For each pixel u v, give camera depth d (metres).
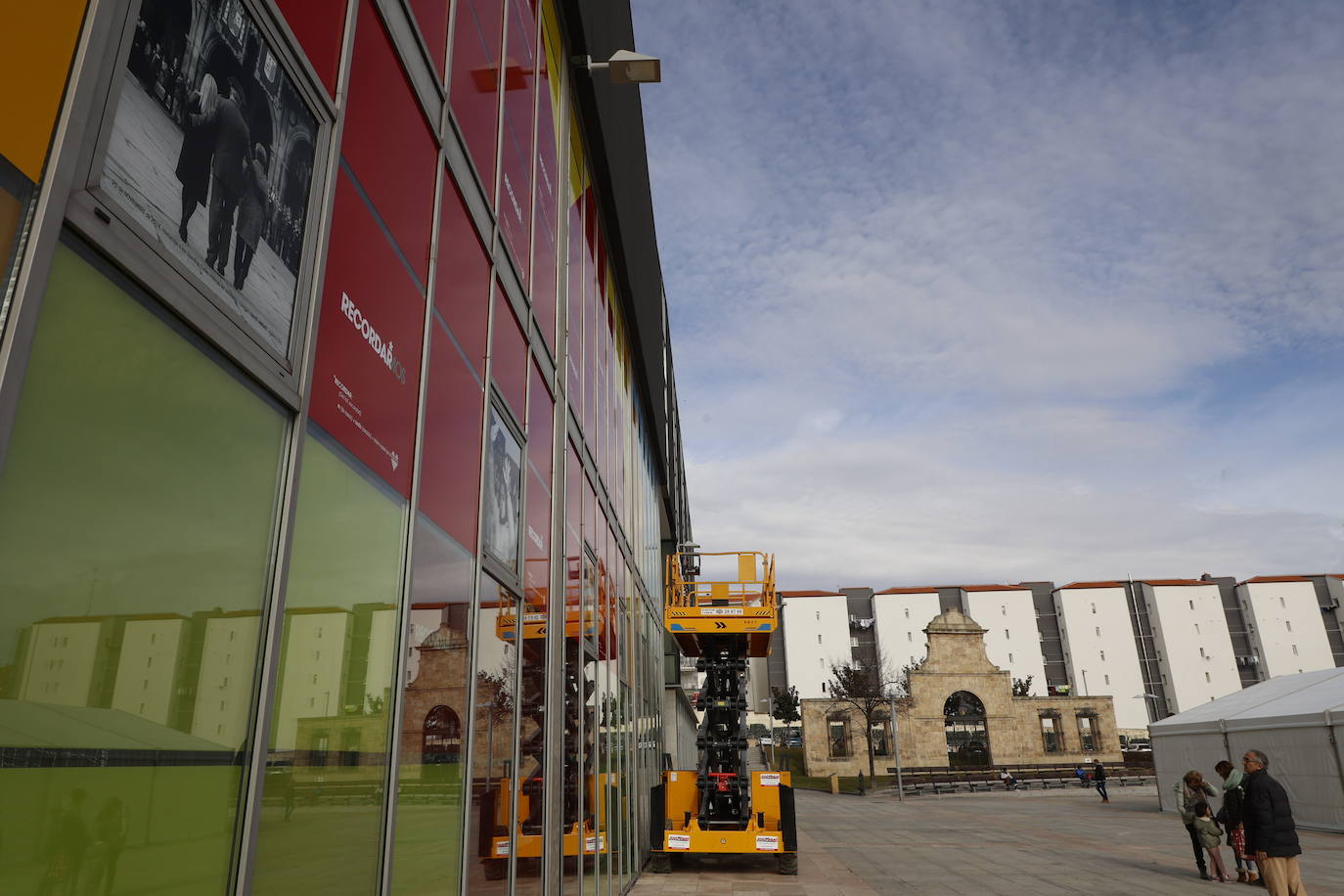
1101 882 12.92
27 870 1.66
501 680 5.52
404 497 3.91
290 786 2.73
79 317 1.88
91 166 1.91
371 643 3.45
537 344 7.27
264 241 2.71
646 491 18.28
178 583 2.19
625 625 12.92
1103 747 59.56
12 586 1.66
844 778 59.75
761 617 14.73
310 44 3.13
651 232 18.23
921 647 97.81
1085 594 100.25
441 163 4.69
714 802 14.38
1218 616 96.56
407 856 3.72
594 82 10.04
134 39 2.09
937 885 12.66
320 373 3.08
